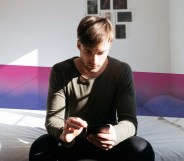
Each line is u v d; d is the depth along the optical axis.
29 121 1.89
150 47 2.96
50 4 2.93
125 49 2.97
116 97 1.08
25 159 1.35
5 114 2.06
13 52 2.97
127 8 2.93
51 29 2.95
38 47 2.97
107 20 0.94
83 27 0.90
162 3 2.91
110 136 0.89
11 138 1.56
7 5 2.92
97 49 0.92
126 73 1.07
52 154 0.99
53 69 1.11
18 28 2.95
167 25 2.93
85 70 1.05
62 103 1.08
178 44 2.71
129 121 0.99
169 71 2.96
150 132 1.59
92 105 1.07
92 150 1.03
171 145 1.40
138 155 0.92
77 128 0.91
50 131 1.00
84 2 2.92
